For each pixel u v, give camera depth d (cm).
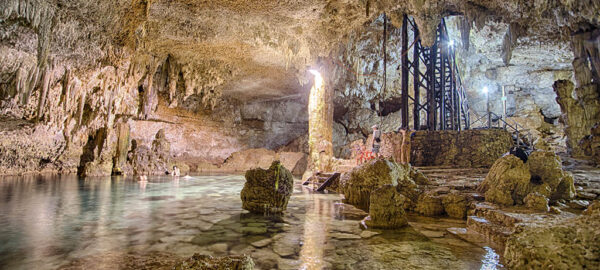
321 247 387
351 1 917
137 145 1834
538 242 263
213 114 2314
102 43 1007
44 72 1005
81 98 1259
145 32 1073
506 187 516
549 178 538
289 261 335
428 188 700
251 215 599
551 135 1898
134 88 1480
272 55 1411
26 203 717
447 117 1399
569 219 287
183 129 2192
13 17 727
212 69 1570
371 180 693
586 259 235
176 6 932
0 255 351
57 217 568
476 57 1877
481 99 2139
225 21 1040
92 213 609
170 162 1906
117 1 817
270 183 627
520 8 970
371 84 1962
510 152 587
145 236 438
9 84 962
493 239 404
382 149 1174
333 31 1119
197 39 1175
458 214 564
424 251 369
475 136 1066
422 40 1020
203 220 550
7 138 1338
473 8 974
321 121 1348
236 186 1148
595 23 991
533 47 1541
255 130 2550
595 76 1105
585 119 1205
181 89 1755
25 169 1498
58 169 1622
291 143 2570
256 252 366
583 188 607
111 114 1475
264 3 923
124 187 1064
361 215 607
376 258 344
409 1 883
